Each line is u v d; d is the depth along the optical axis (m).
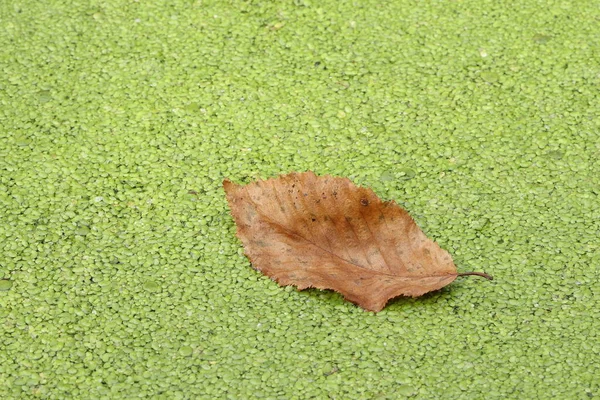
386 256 0.81
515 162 0.86
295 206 0.82
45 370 0.79
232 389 0.79
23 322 0.81
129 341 0.80
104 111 0.88
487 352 0.80
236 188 0.82
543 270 0.82
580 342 0.80
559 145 0.86
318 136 0.87
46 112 0.88
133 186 0.85
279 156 0.86
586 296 0.81
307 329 0.80
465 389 0.79
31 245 0.83
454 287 0.82
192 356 0.80
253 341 0.80
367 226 0.81
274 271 0.82
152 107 0.88
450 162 0.86
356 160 0.86
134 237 0.83
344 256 0.81
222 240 0.83
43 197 0.85
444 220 0.84
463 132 0.87
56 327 0.80
